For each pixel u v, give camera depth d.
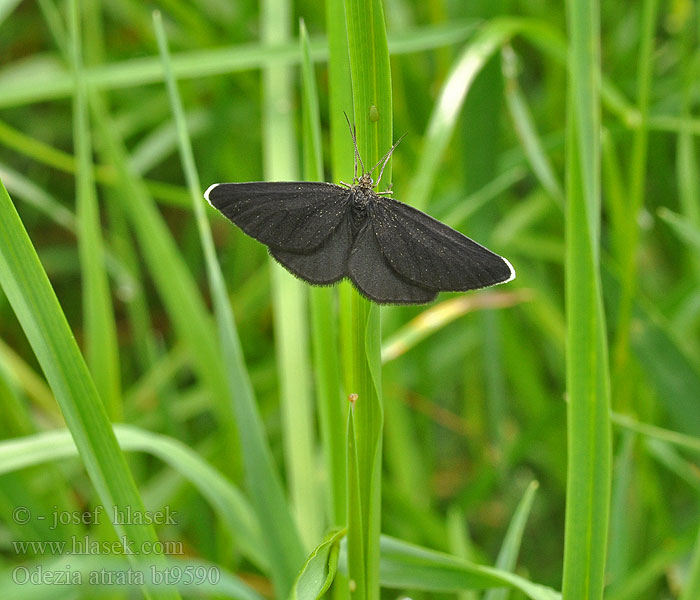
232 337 0.29
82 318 0.45
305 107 0.29
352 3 0.27
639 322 0.32
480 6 0.33
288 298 0.31
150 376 0.35
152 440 0.29
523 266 0.35
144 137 0.46
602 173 0.34
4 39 0.47
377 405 0.27
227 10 0.39
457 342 0.38
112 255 0.37
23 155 0.45
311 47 0.32
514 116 0.32
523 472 0.38
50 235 0.47
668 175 0.37
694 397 0.32
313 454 0.31
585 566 0.27
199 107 0.39
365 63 0.27
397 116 0.35
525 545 0.35
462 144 0.33
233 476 0.32
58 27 0.32
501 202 0.39
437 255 0.28
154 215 0.32
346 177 0.29
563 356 0.34
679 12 0.33
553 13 0.39
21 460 0.29
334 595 0.29
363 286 0.28
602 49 0.40
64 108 0.46
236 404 0.29
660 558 0.31
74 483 0.34
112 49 0.43
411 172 0.35
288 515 0.29
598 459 0.27
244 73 0.37
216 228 0.49
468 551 0.32
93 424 0.27
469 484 0.36
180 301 0.32
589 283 0.27
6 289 0.27
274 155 0.32
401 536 0.33
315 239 0.28
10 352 0.33
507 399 0.40
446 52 0.34
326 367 0.29
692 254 0.34
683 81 0.33
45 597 0.28
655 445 0.32
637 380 0.33
